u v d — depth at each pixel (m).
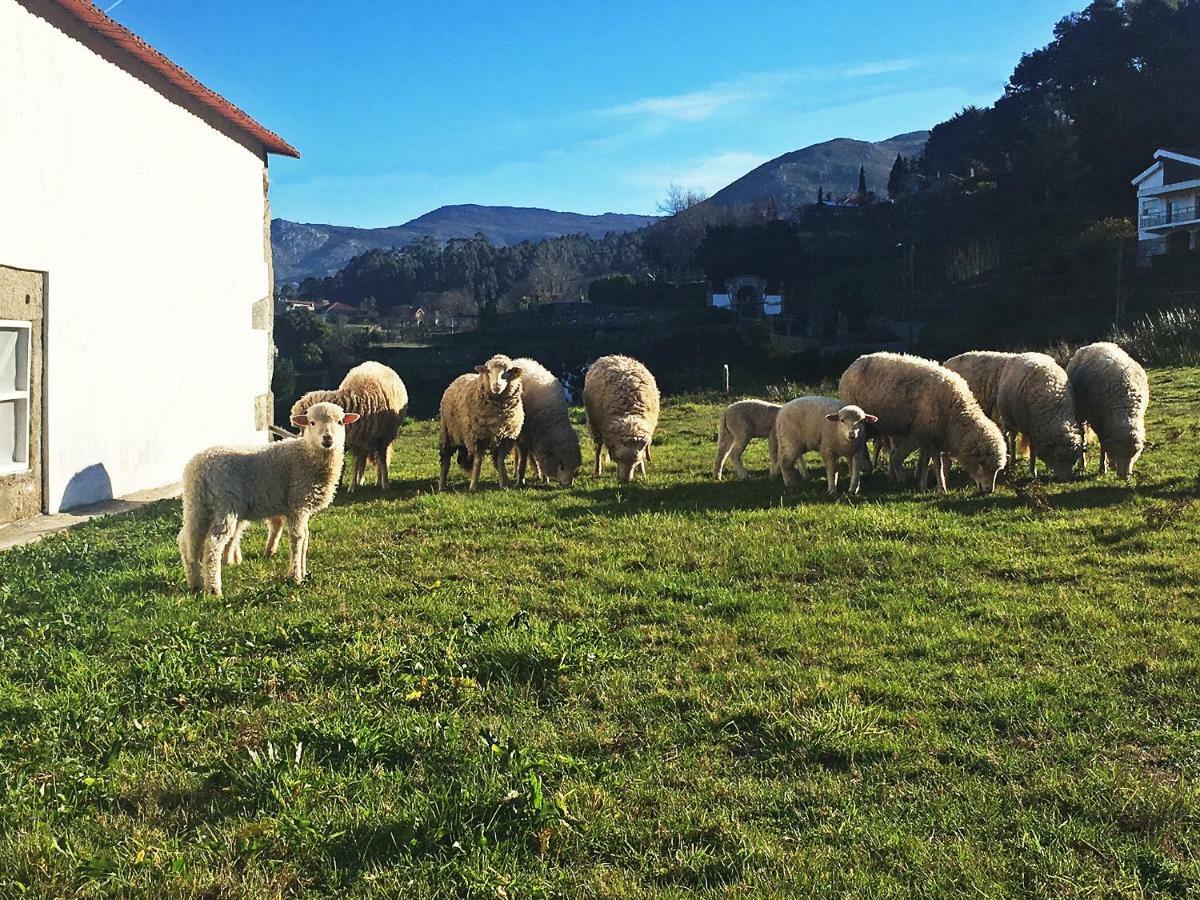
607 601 7.14
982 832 4.01
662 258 100.25
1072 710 5.09
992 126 80.94
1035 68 82.81
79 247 11.91
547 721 5.12
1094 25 75.06
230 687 5.48
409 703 5.30
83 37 11.91
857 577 7.61
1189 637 5.96
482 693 5.45
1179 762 4.52
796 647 6.12
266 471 7.80
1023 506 9.77
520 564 8.30
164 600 7.30
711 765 4.64
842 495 10.94
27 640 6.44
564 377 45.72
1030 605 6.74
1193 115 58.91
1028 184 63.47
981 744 4.75
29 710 5.21
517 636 6.02
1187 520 8.77
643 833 4.02
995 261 56.91
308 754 4.66
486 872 3.67
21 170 10.76
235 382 16.80
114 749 4.70
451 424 12.81
